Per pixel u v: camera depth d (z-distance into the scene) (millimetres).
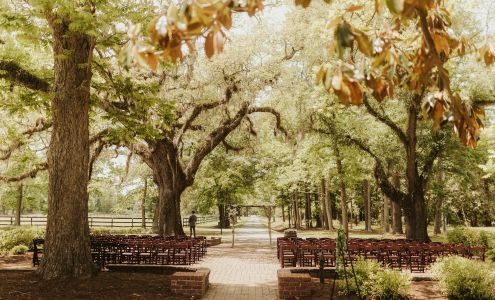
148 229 34250
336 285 10805
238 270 14164
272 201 53219
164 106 12023
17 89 13289
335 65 1962
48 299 8578
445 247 13969
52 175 10812
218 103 20781
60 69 10781
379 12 1982
